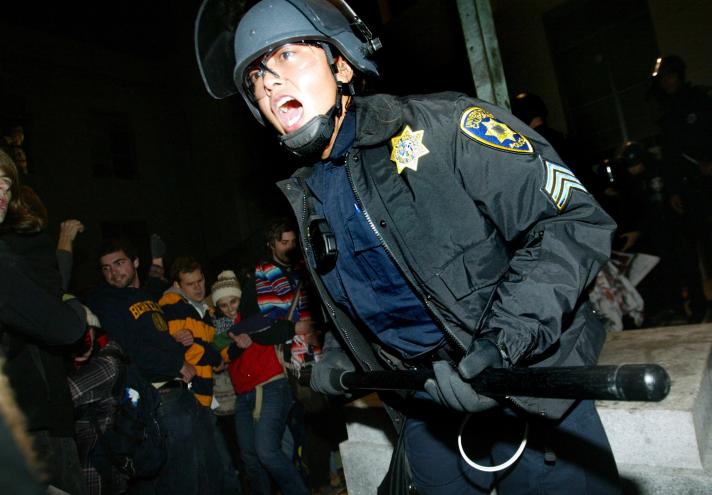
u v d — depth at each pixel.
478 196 1.14
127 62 14.06
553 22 6.77
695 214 4.09
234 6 1.52
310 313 3.18
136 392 2.57
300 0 1.27
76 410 2.34
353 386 1.44
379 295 1.33
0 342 1.58
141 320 2.95
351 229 1.29
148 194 14.00
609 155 6.49
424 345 1.37
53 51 12.72
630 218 4.22
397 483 1.65
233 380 3.28
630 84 6.23
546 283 1.06
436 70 7.76
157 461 2.53
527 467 1.34
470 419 1.43
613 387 0.73
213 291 3.77
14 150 11.85
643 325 4.26
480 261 1.17
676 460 1.68
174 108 14.69
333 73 1.29
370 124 1.22
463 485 1.53
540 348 1.06
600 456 1.30
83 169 12.95
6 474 0.18
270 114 1.34
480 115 1.17
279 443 3.12
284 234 3.28
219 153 13.48
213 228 13.80
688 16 5.59
